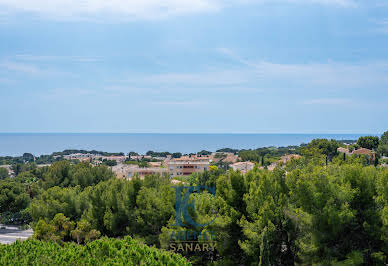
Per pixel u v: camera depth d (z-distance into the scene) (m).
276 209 21.67
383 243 19.09
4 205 57.31
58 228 33.53
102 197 32.78
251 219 23.02
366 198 20.28
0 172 130.12
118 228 30.58
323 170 22.34
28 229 53.03
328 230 19.84
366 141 126.94
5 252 19.11
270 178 23.75
